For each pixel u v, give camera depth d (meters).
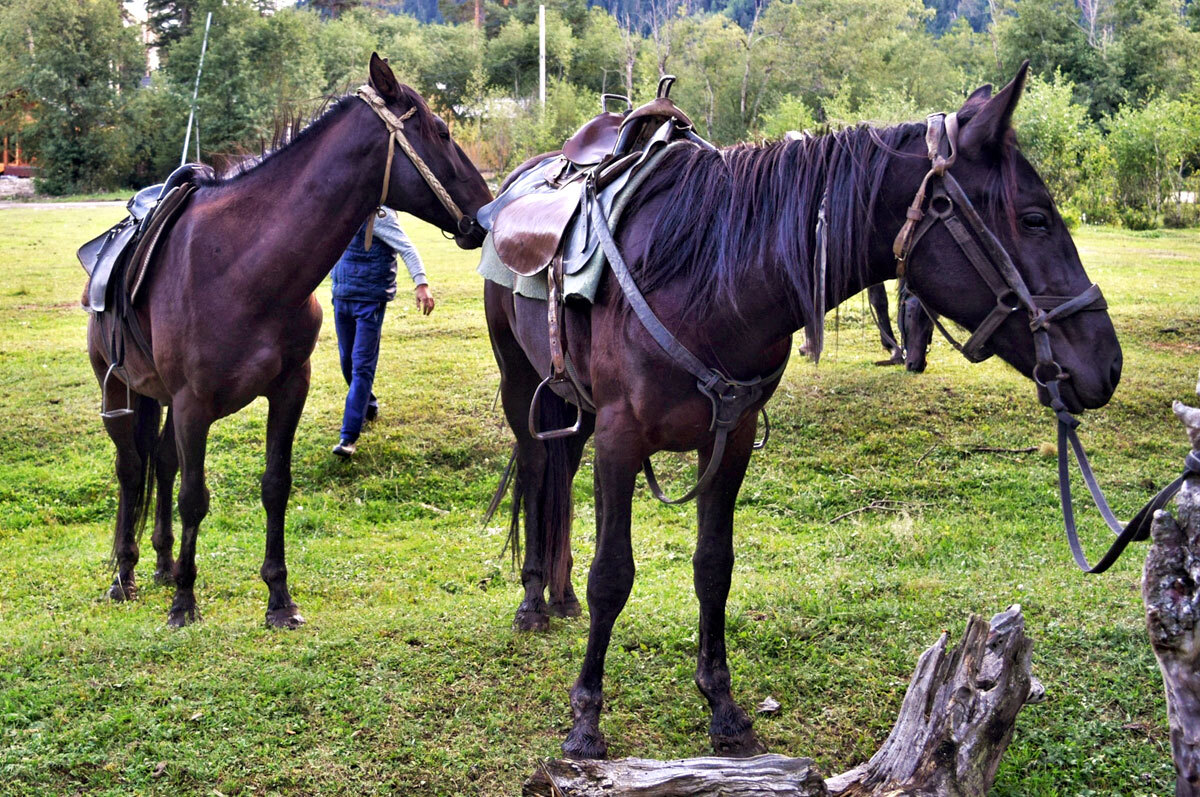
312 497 5.95
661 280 2.79
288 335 3.91
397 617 4.08
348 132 3.80
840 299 2.71
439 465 6.32
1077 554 2.45
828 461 6.08
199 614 4.19
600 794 2.51
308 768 2.95
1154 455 6.07
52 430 6.82
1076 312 2.44
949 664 2.65
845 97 28.53
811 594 4.10
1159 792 2.80
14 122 39.81
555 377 3.23
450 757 3.01
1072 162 22.52
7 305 11.02
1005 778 2.88
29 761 2.93
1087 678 3.37
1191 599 2.12
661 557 4.96
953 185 2.48
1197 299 9.69
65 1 38.16
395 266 6.20
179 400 3.91
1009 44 41.84
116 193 37.62
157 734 3.10
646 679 3.49
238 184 3.89
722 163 2.86
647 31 50.81
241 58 37.62
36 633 3.96
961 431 6.41
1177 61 38.69
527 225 3.27
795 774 2.53
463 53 48.38
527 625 3.91
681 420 2.82
